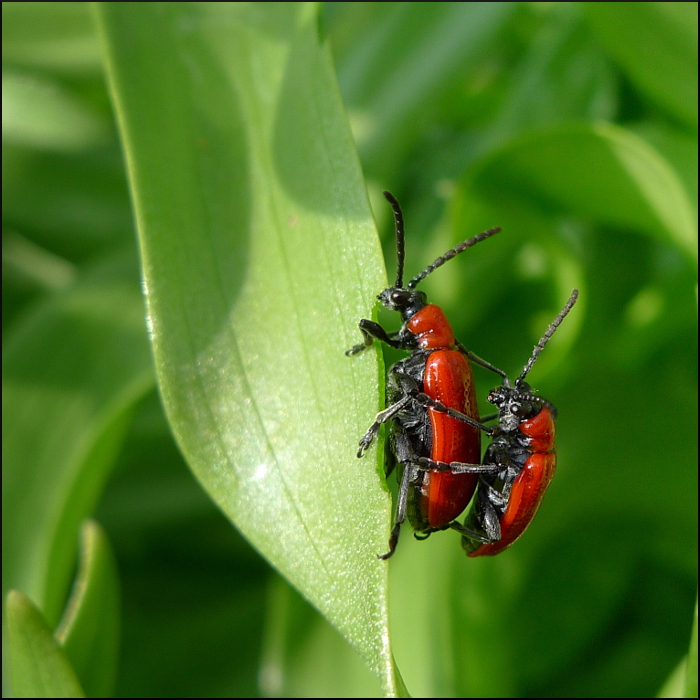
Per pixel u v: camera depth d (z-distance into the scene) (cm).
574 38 10
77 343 10
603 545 10
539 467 9
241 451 9
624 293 10
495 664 10
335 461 9
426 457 9
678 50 10
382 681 8
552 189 10
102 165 11
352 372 9
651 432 10
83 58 11
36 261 11
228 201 9
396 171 10
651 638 10
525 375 9
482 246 10
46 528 10
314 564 8
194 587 11
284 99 9
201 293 9
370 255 9
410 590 10
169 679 10
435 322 9
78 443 10
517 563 10
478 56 10
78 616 9
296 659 10
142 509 11
